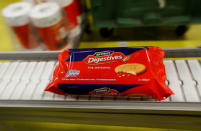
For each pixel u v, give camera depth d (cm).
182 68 78
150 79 65
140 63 69
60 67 72
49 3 93
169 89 66
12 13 87
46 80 81
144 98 69
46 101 71
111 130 112
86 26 141
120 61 70
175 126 72
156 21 121
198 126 69
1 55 92
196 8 115
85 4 142
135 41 141
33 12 87
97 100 70
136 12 121
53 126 117
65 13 105
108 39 145
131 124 76
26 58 91
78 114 72
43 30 88
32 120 81
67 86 69
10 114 78
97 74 68
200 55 82
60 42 95
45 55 89
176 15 120
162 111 64
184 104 64
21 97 77
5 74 86
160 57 72
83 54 74
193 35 141
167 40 139
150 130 108
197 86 72
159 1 114
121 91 67
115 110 67
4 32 128
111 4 120
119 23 127
